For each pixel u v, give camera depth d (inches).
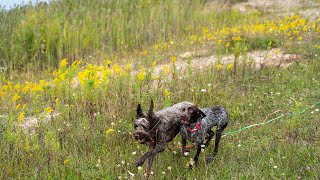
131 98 401.4
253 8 944.3
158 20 804.0
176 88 437.1
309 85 456.4
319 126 365.4
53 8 803.4
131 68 572.4
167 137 295.1
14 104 405.1
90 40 716.0
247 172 300.7
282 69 509.0
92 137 349.4
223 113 317.4
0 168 305.7
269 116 398.9
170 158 319.0
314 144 337.4
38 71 606.9
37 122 369.1
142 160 278.5
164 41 711.7
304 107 407.5
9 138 319.6
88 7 836.0
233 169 307.1
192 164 297.3
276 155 322.0
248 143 347.3
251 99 431.5
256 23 743.1
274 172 298.4
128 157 323.9
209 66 515.5
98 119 358.9
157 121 280.2
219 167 309.6
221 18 887.7
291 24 642.2
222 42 637.3
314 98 428.1
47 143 317.1
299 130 360.2
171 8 843.4
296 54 558.3
